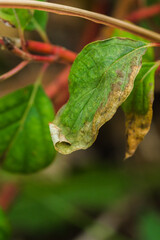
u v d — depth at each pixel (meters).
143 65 0.41
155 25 0.69
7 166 0.49
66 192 0.84
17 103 0.48
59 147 0.39
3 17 0.44
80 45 0.79
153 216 0.76
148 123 0.42
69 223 0.85
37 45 0.49
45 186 0.83
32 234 0.84
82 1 0.84
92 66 0.40
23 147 0.49
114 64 0.39
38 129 0.48
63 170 0.85
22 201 0.82
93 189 0.85
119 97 0.39
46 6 0.40
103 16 0.41
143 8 0.68
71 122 0.39
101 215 0.85
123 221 0.85
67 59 0.49
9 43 0.44
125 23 0.41
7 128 0.48
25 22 0.44
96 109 0.39
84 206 0.85
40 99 0.48
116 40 0.40
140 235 0.79
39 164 0.49
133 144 0.42
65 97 0.60
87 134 0.39
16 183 0.78
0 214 0.52
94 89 0.39
